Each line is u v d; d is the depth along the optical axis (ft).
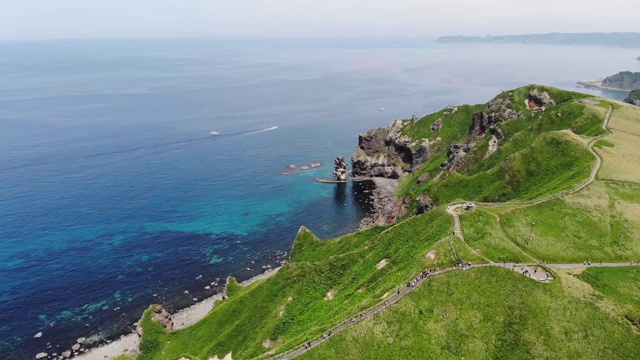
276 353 254.47
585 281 265.54
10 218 538.06
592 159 414.21
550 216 327.88
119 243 501.15
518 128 601.21
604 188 358.64
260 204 623.36
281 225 565.12
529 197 388.57
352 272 337.52
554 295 246.88
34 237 500.74
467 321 238.07
